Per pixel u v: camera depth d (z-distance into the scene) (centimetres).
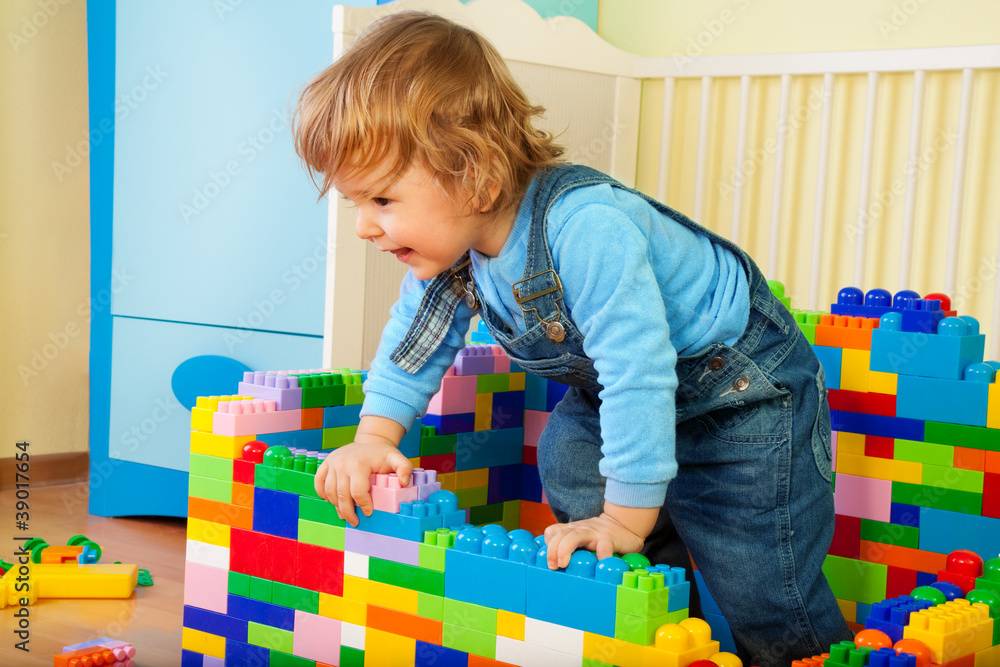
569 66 175
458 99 70
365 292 136
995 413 96
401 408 84
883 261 173
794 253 182
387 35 72
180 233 165
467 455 116
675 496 86
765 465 81
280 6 153
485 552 66
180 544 154
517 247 75
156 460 167
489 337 126
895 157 170
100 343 174
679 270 79
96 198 174
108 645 99
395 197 70
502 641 64
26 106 185
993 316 154
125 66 169
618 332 69
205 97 161
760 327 83
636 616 58
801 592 82
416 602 68
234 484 79
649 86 195
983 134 162
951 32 166
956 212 158
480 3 158
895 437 102
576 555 62
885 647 58
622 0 202
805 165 179
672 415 69
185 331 166
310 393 89
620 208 73
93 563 133
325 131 70
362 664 71
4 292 184
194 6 161
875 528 104
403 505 69
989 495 97
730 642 105
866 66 164
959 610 63
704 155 182
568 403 97
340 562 72
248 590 78
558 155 81
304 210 153
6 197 183
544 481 96
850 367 104
